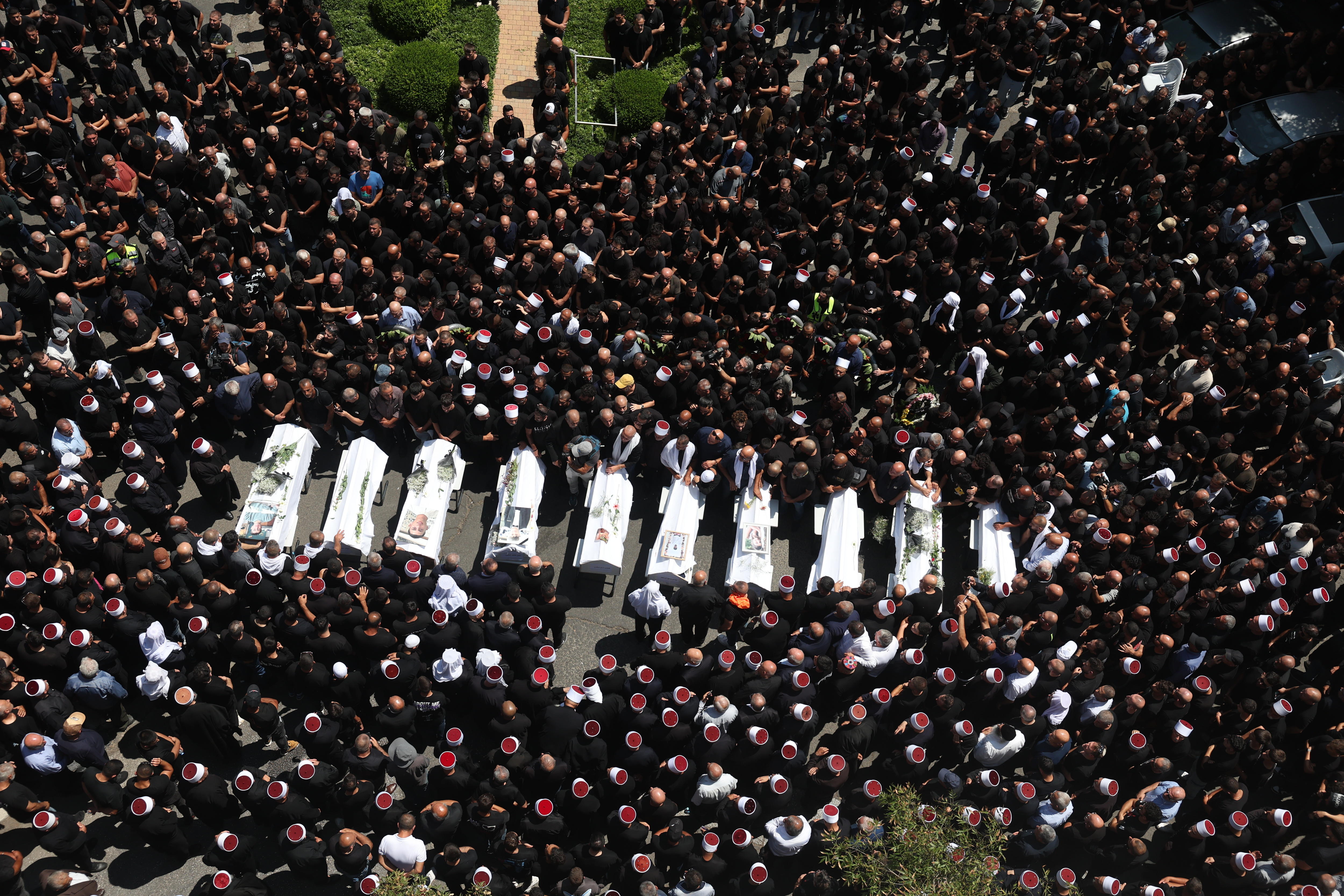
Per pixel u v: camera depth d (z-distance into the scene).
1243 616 14.48
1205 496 14.84
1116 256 17.41
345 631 13.05
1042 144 19.25
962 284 17.44
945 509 16.17
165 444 14.80
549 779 12.11
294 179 17.22
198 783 11.92
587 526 15.01
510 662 13.05
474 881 11.61
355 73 20.98
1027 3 22.31
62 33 18.64
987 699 13.36
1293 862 12.09
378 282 16.08
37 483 14.08
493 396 15.27
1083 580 13.80
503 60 21.67
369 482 15.16
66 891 11.47
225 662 13.28
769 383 15.79
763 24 21.41
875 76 20.52
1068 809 12.26
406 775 12.88
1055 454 15.37
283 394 15.16
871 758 14.10
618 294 16.98
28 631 12.52
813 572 15.27
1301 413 16.42
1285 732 13.66
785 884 12.91
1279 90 21.69
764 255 17.23
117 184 16.95
